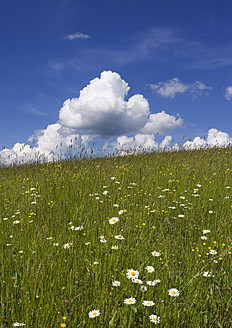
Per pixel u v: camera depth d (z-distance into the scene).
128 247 3.13
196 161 9.34
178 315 2.17
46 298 2.29
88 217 4.09
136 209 4.65
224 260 2.79
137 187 6.05
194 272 2.66
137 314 2.23
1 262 2.78
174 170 8.03
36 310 2.17
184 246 3.45
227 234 3.62
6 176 9.30
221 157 10.04
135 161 10.34
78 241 3.11
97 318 2.13
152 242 3.47
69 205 4.91
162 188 6.11
